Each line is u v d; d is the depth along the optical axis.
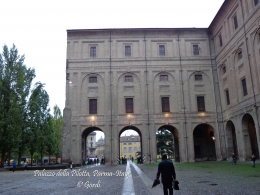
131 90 42.91
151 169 26.89
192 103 42.66
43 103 48.75
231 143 40.47
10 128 35.19
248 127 35.62
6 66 39.31
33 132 41.62
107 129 41.25
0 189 13.30
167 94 42.81
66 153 40.25
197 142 46.25
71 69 43.41
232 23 37.72
